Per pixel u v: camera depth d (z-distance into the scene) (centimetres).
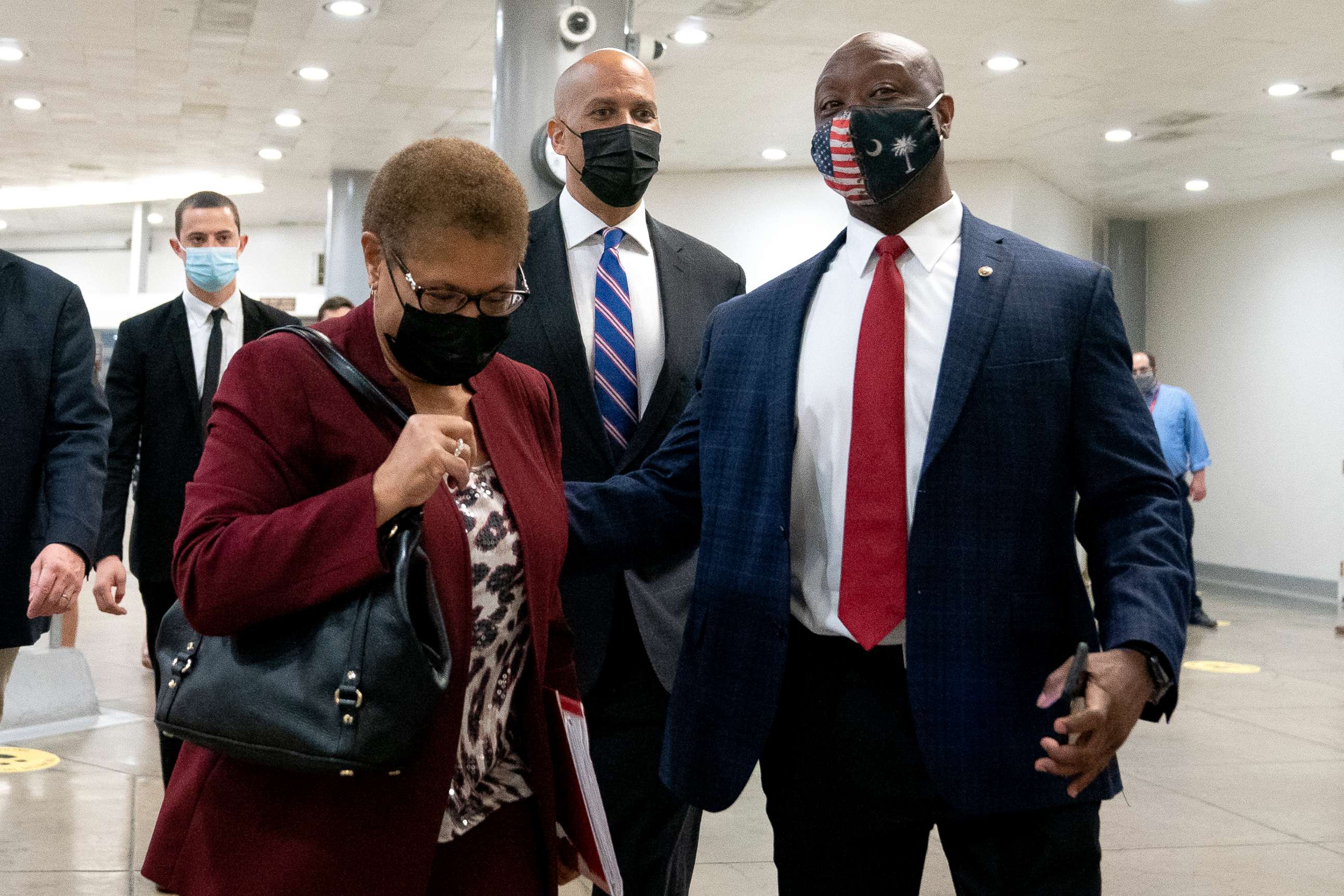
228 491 131
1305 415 1228
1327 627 1003
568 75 263
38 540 271
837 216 1201
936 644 171
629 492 204
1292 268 1244
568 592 247
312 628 127
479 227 131
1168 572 163
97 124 1175
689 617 195
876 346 183
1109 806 470
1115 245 1400
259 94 1048
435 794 134
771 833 434
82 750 516
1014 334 176
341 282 1386
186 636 138
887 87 183
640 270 265
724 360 200
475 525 144
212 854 131
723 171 1215
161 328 388
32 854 380
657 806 248
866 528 179
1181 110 929
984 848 175
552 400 168
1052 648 174
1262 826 447
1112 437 174
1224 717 632
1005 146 1058
